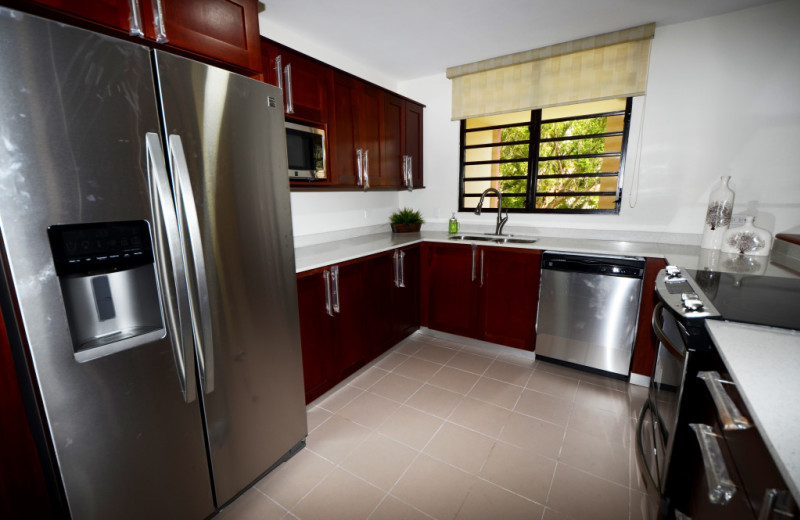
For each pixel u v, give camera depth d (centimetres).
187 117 115
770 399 66
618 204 272
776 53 214
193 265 117
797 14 206
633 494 149
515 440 182
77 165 90
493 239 294
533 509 143
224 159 128
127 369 106
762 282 145
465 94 317
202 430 129
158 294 111
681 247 242
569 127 454
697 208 246
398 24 232
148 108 104
